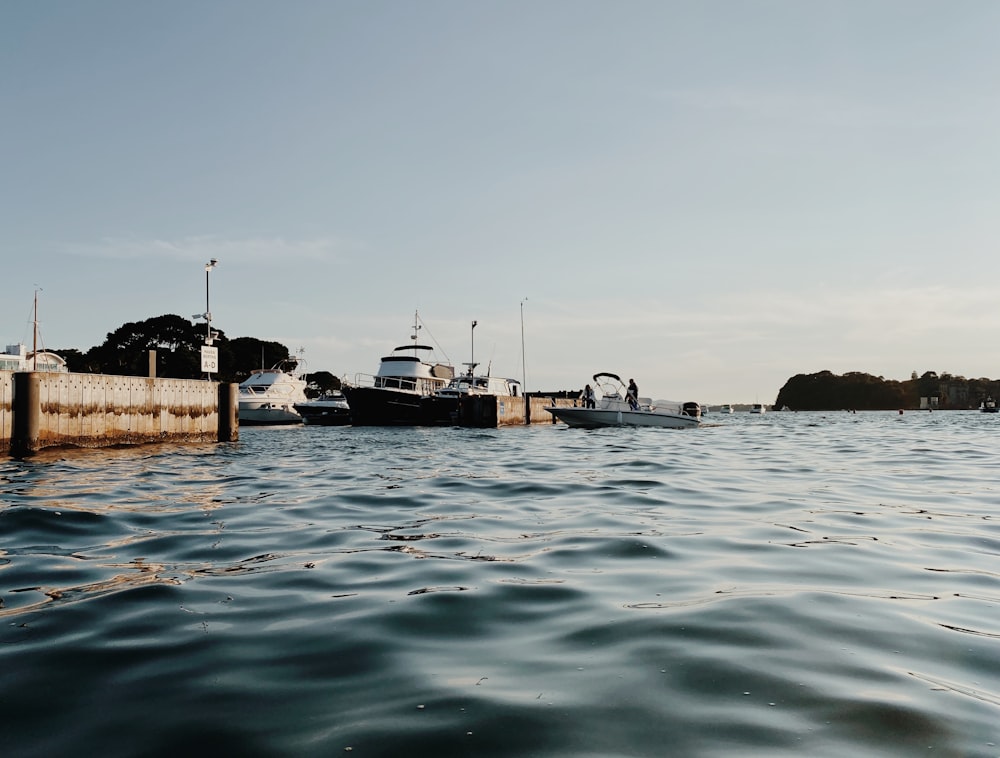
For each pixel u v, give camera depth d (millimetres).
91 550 6891
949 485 12844
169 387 23703
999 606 4926
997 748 2865
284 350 86500
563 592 5320
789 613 4719
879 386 190125
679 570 6055
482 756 2820
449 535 7785
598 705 3285
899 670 3707
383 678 3621
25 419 18516
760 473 15008
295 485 12656
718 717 3152
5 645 4102
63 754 2857
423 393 43781
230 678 3617
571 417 37250
